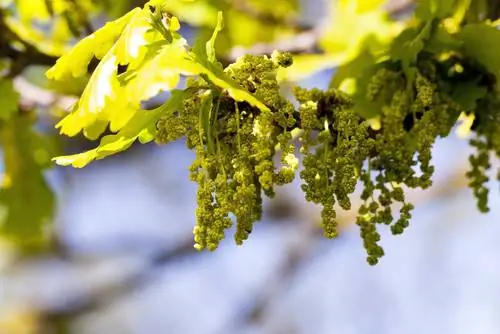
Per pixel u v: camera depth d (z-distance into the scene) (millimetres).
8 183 916
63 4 842
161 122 683
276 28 939
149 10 682
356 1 794
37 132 905
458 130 750
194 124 681
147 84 662
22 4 837
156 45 672
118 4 855
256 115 680
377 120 741
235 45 929
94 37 687
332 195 684
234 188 677
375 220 702
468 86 735
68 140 1046
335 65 823
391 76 736
